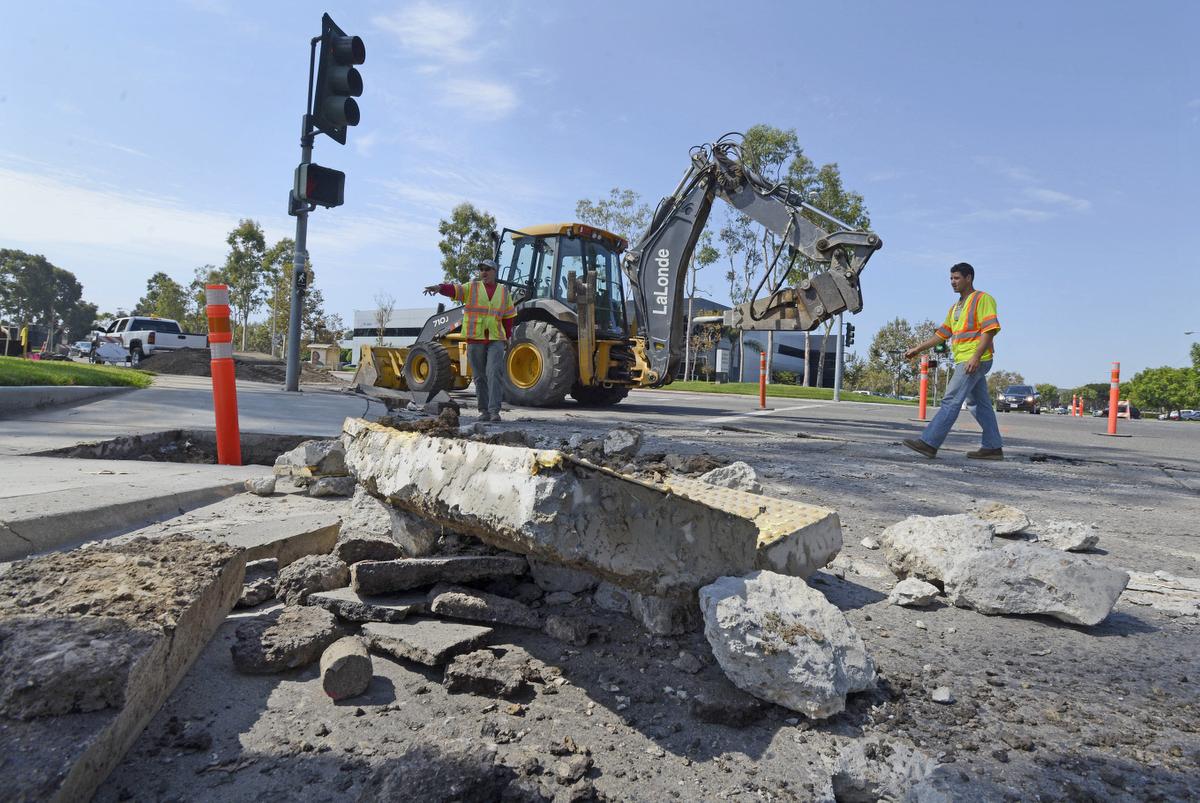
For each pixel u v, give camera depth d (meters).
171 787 1.25
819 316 10.61
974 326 6.50
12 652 1.31
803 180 34.53
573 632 1.91
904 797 1.35
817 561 2.36
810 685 1.59
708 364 59.34
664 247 11.95
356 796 1.24
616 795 1.30
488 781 1.22
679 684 1.73
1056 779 1.40
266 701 1.57
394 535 2.33
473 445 1.87
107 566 1.83
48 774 1.09
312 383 14.08
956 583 2.42
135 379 8.57
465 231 40.28
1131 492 5.23
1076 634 2.22
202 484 3.34
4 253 99.75
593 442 4.79
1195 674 1.94
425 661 1.71
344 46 7.13
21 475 3.31
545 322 11.48
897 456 6.81
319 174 7.86
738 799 1.31
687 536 1.80
